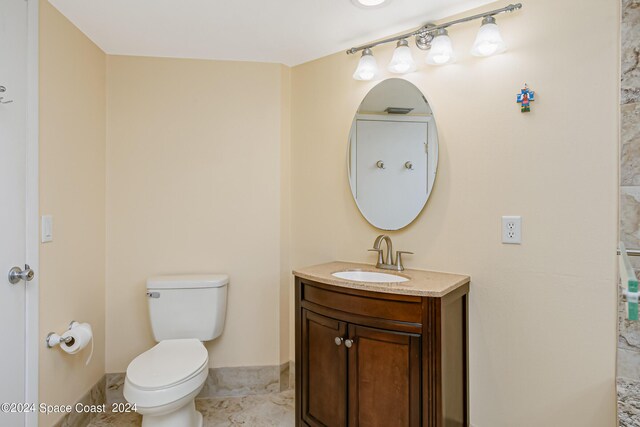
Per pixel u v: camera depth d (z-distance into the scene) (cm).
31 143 153
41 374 158
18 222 146
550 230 151
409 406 143
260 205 234
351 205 213
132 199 222
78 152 190
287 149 239
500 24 161
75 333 169
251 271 232
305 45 211
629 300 78
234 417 203
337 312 163
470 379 169
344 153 216
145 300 222
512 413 159
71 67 183
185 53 222
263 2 166
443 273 178
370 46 197
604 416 141
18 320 146
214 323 209
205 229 229
